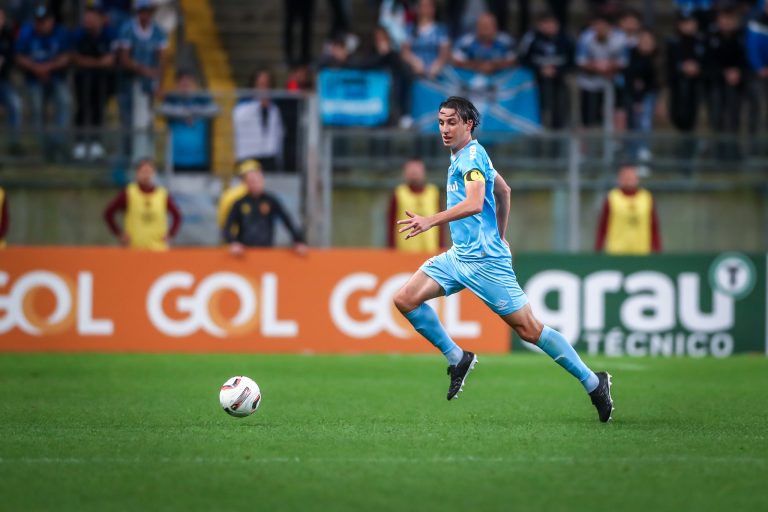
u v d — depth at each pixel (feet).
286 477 74.13
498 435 91.40
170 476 74.38
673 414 105.81
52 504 67.00
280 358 160.15
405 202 177.27
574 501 67.82
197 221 184.44
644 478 74.33
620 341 173.88
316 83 193.47
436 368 148.77
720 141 191.72
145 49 203.41
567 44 200.44
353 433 92.38
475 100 198.29
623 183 180.86
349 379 135.54
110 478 73.82
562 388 128.16
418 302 98.22
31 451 83.66
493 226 95.35
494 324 171.22
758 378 140.05
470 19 233.76
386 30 199.00
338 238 187.11
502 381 135.03
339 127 193.47
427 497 68.54
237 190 175.94
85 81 196.75
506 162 188.03
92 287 168.25
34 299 167.63
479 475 74.90
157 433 92.32
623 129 209.56
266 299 169.27
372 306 170.09
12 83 203.92
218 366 148.66
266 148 184.03
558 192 188.14
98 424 97.76
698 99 210.59
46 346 167.53
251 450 83.97
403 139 186.70
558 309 173.06
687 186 191.62
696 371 148.05
